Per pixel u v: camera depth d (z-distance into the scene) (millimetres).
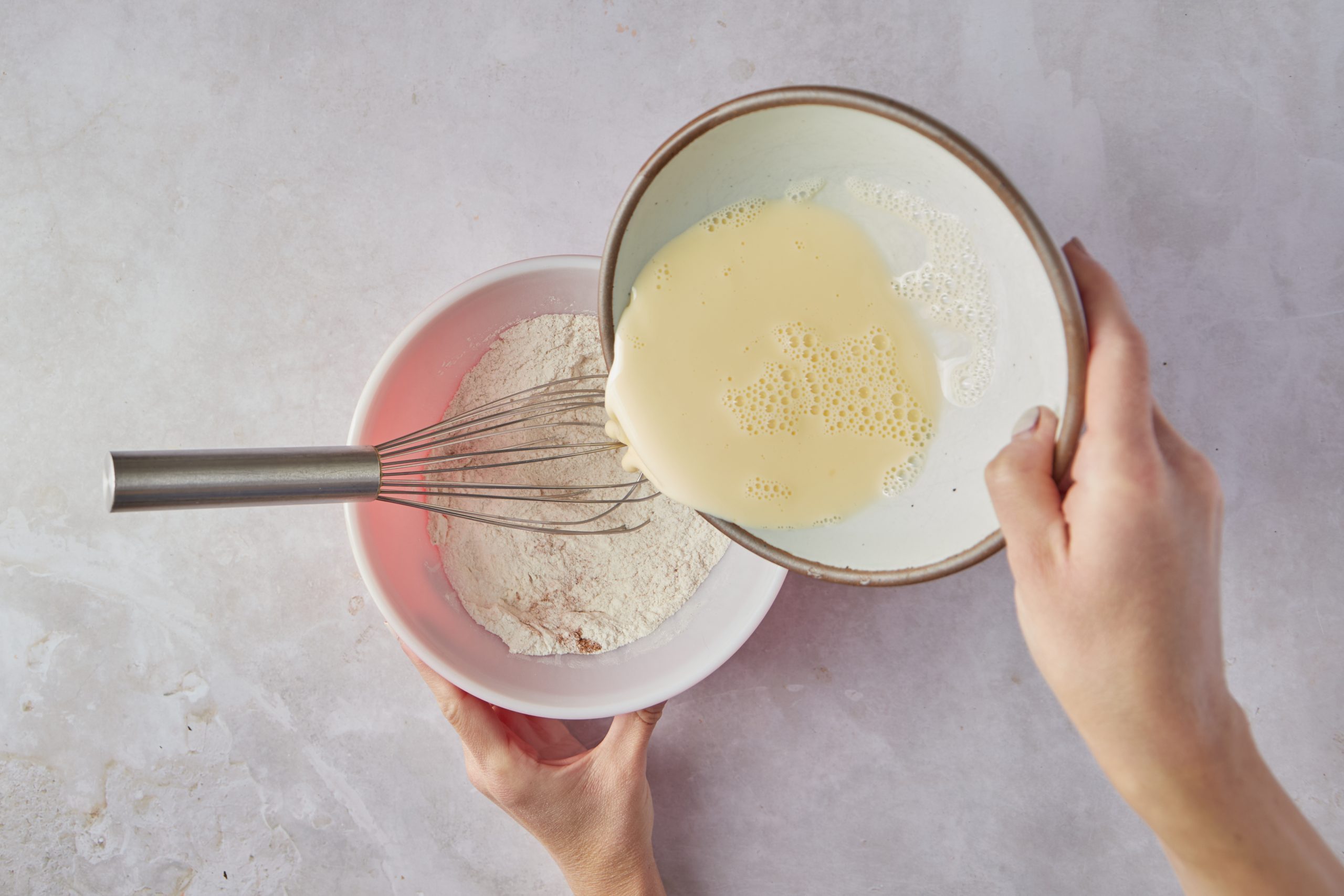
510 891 819
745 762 822
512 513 772
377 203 810
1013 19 797
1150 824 572
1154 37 795
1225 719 554
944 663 815
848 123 569
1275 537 798
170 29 809
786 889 820
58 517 808
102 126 812
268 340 811
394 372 715
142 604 810
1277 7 792
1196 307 797
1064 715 811
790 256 620
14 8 811
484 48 807
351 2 808
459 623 757
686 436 614
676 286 621
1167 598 538
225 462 625
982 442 595
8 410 808
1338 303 792
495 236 809
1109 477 533
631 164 808
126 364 810
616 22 807
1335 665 795
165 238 811
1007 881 812
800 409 617
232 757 814
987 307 597
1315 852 562
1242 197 794
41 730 812
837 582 592
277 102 810
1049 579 547
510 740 760
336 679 815
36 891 812
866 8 801
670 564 772
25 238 812
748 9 805
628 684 740
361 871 817
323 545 815
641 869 767
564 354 770
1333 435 793
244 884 817
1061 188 797
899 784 817
